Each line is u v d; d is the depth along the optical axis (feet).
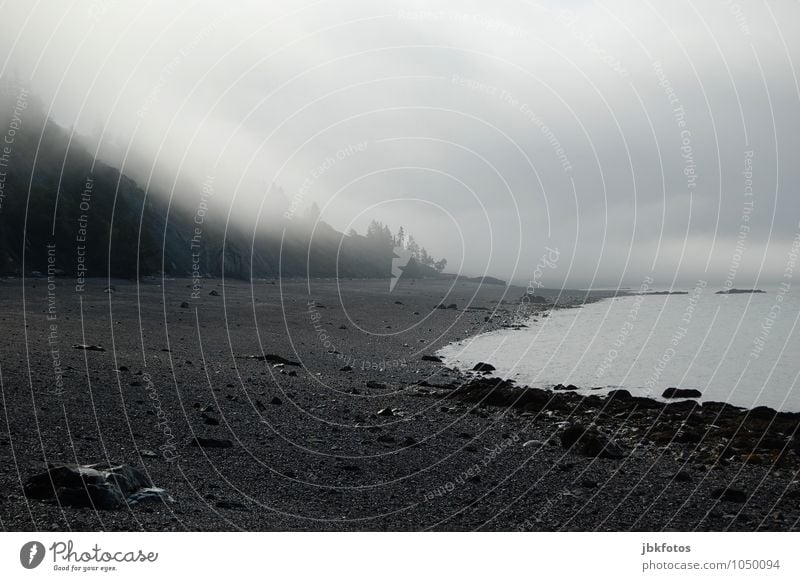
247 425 50.26
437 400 69.31
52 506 28.78
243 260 369.91
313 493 36.47
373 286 386.32
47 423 42.73
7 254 230.68
